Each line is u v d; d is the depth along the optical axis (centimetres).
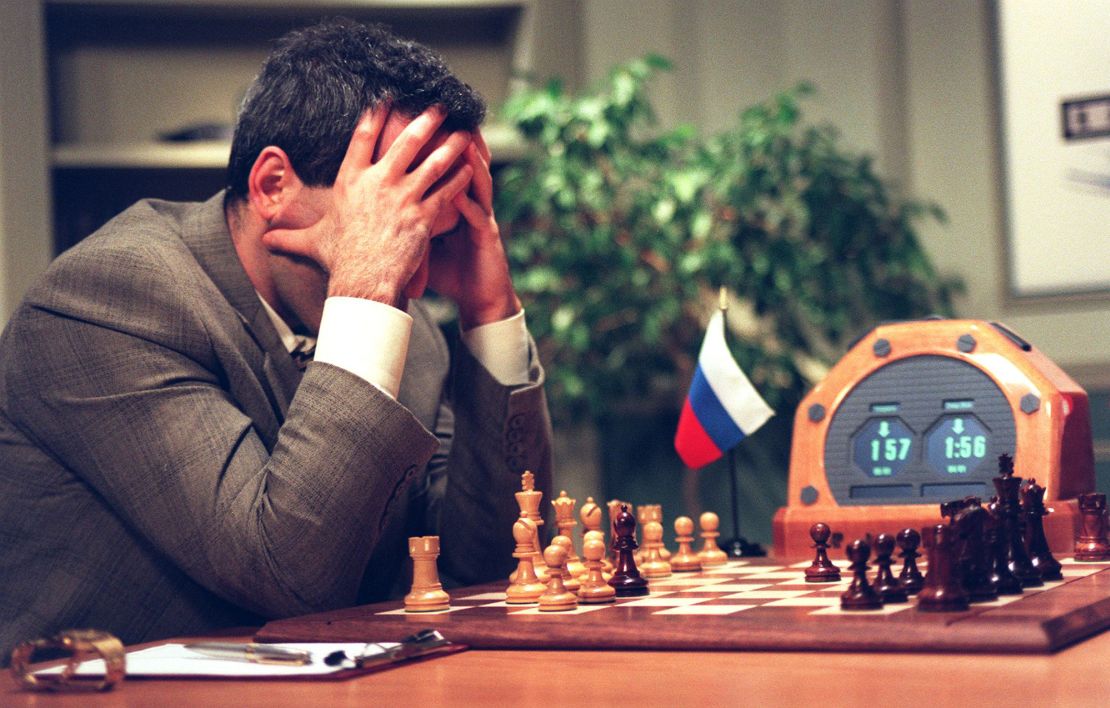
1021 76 367
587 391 359
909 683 75
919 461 149
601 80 394
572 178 353
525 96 362
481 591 130
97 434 128
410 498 164
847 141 385
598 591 111
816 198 355
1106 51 358
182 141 377
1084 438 147
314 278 142
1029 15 366
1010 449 145
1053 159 363
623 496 388
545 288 357
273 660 90
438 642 96
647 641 93
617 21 396
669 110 397
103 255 135
